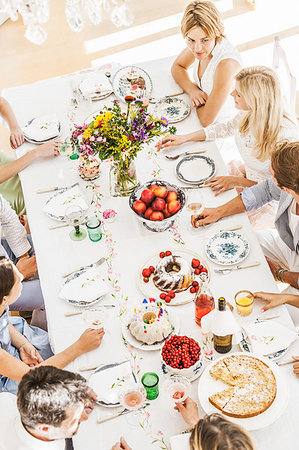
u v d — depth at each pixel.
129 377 2.00
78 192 2.75
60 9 5.77
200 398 1.87
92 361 2.09
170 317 2.18
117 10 1.92
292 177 2.26
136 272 2.40
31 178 2.89
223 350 2.05
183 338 2.00
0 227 2.87
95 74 3.42
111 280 2.37
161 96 3.30
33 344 2.60
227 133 3.12
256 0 5.54
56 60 5.26
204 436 1.43
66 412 1.62
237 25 5.43
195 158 2.88
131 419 1.89
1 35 5.60
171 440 1.77
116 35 5.45
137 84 3.32
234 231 2.53
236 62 3.15
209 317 2.06
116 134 2.43
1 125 4.79
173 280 2.26
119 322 2.21
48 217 2.69
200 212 2.50
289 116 2.91
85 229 2.62
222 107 3.35
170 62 3.53
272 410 1.81
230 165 3.44
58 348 2.17
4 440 1.74
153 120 2.49
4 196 3.41
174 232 2.55
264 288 2.28
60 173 2.90
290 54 5.02
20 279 2.24
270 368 1.93
